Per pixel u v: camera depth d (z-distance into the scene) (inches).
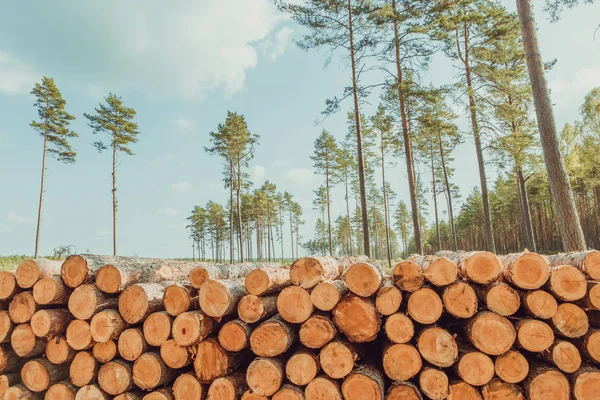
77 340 139.3
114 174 1029.2
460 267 135.7
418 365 122.0
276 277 138.6
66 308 152.9
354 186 1691.7
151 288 145.6
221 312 132.1
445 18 564.1
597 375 113.0
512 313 120.5
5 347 148.6
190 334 130.1
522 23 305.1
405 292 136.1
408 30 551.8
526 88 698.8
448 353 120.2
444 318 139.3
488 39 676.7
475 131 677.3
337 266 164.6
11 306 147.3
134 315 138.5
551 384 115.2
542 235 1401.3
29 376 141.5
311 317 128.4
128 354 135.3
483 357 119.8
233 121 1125.7
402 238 2297.0
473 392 119.7
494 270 125.6
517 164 717.3
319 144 1344.7
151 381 131.7
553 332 122.9
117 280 143.3
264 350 127.6
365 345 146.1
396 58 598.5
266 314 135.9
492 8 682.8
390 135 953.5
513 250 1617.9
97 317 137.2
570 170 863.7
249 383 125.7
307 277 131.0
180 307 136.6
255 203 1843.0
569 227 267.6
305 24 576.1
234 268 220.5
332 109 589.0
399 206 2257.6
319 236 2603.3
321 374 126.6
